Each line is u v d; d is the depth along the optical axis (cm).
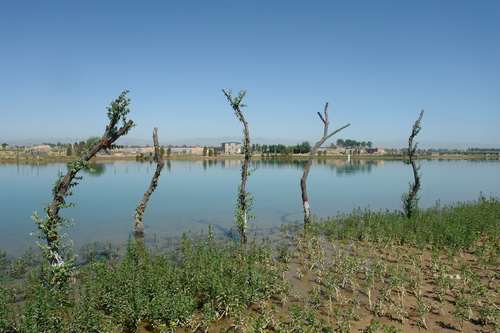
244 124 1791
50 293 964
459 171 7756
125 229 2114
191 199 3372
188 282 1100
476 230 1777
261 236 1950
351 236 1827
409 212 2203
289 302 1072
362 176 6209
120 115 1323
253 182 5081
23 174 5984
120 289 1002
